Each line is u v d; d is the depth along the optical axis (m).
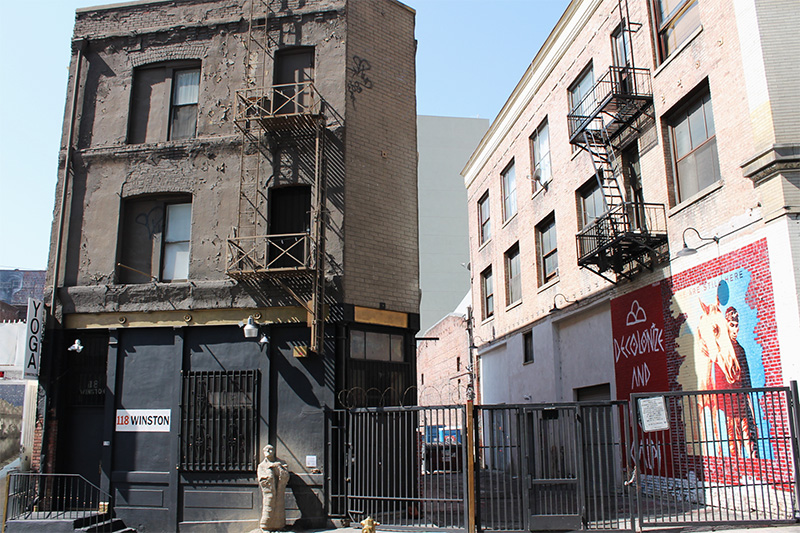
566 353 19.27
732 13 11.83
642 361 14.58
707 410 12.18
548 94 20.77
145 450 12.82
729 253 11.77
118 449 12.92
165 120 14.60
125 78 14.89
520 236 22.95
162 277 13.98
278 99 14.10
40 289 32.62
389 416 12.62
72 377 13.70
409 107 14.93
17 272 32.69
